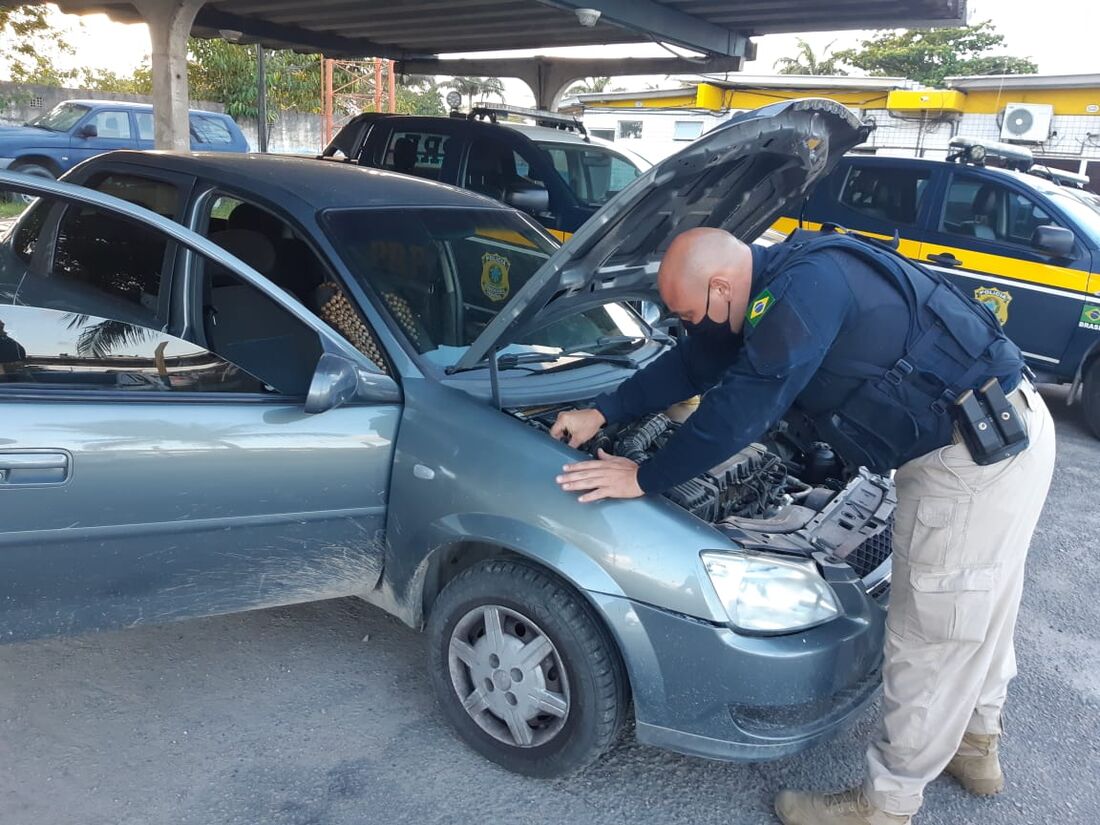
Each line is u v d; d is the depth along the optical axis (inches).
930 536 89.3
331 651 130.5
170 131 323.9
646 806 105.0
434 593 111.9
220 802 100.0
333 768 106.7
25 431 92.4
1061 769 118.0
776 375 83.0
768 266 87.9
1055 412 307.4
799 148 103.1
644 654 93.7
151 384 100.7
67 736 108.6
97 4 410.6
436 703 120.3
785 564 96.1
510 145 308.7
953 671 91.8
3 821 94.5
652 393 107.0
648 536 93.3
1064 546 191.9
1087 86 613.3
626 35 416.5
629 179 344.2
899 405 86.1
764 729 94.2
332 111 1039.0
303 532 105.9
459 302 127.9
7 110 745.0
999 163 318.0
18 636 97.9
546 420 111.1
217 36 446.0
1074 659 146.4
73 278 112.6
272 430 102.3
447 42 459.2
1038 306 271.9
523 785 106.3
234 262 103.7
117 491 96.1
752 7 340.5
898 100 657.6
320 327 105.1
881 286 84.8
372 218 128.6
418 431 106.3
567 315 116.3
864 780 99.0
